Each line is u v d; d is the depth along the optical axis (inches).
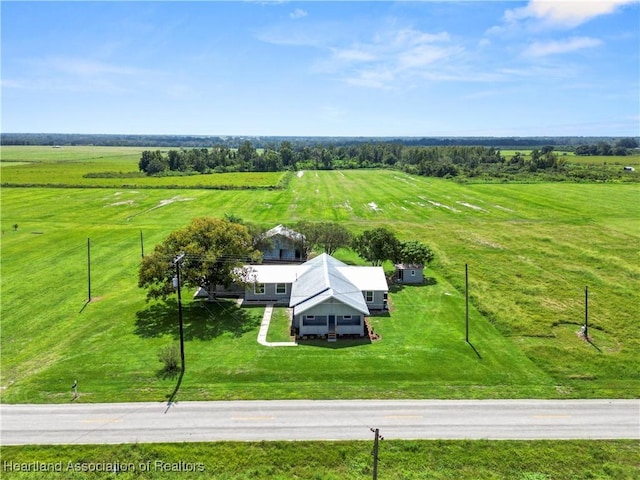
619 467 1002.1
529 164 7303.2
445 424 1141.1
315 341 1611.7
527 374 1392.7
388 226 3508.9
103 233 3213.6
